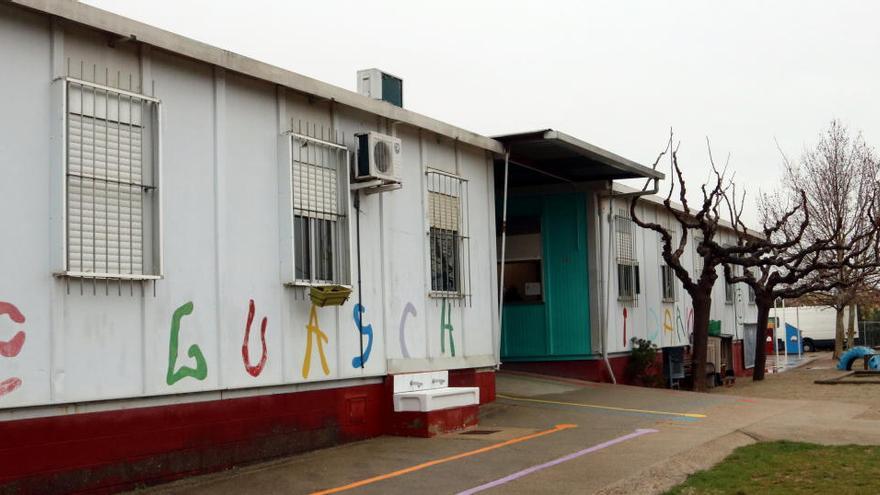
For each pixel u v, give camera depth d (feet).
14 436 25.66
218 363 32.45
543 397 54.13
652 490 28.07
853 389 64.80
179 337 30.91
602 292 65.77
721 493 27.20
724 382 81.05
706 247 69.00
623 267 71.61
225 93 33.78
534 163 59.57
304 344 36.63
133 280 29.30
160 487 29.71
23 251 26.13
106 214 28.50
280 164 36.17
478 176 51.08
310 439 36.78
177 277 31.04
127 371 28.94
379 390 41.24
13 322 25.68
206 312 32.17
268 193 35.53
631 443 37.04
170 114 31.40
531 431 41.27
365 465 33.53
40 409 26.43
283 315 35.68
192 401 31.53
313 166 37.83
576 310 66.08
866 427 41.06
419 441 39.11
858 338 166.61
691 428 41.22
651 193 66.85
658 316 80.12
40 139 26.91
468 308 48.93
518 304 67.77
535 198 67.77
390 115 42.22
